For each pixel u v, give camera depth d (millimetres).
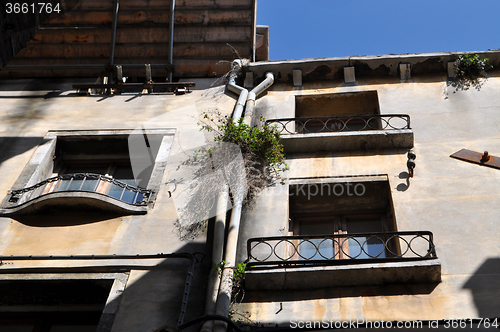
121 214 9828
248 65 13828
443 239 8656
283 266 8273
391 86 13094
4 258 8828
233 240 8734
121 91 14141
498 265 8078
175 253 8805
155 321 7781
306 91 13359
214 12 14711
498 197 9312
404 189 9812
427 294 7809
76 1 14406
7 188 10539
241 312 7910
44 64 14648
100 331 7645
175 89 13977
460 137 10961
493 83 12531
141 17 14617
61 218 9852
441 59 13133
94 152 12125
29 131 12305
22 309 8742
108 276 8562
